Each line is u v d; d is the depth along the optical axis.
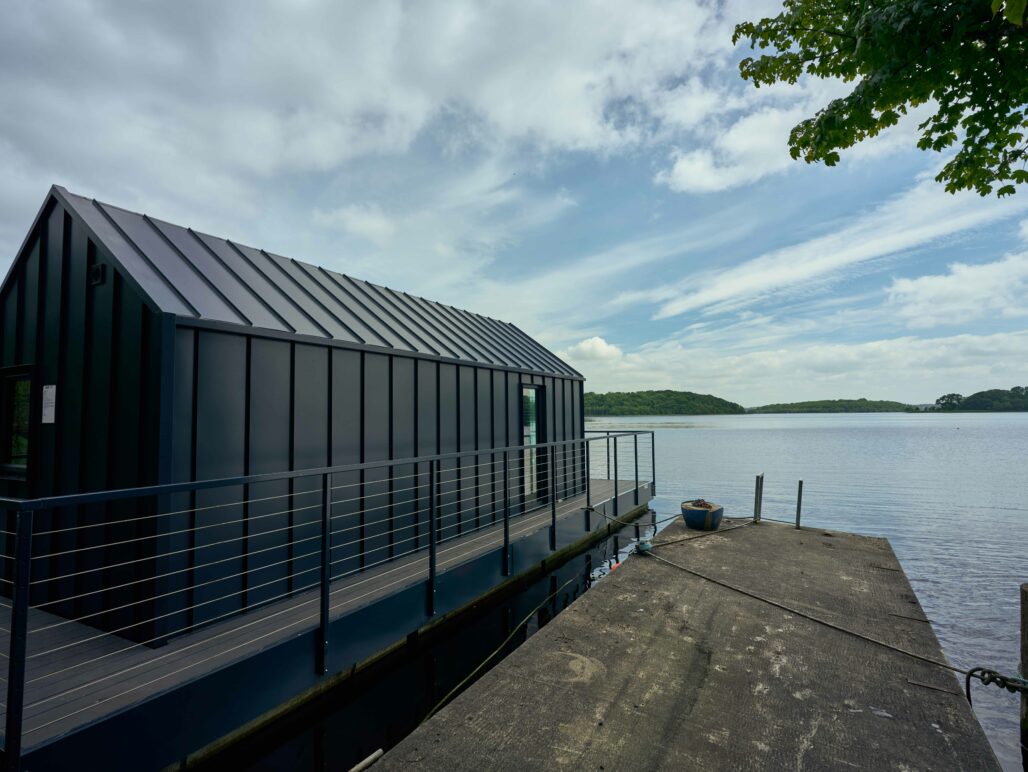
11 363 4.80
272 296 5.07
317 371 4.92
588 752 2.36
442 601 4.77
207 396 3.93
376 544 5.44
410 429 6.06
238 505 4.12
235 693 3.00
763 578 4.98
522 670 3.18
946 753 2.36
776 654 3.41
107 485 3.80
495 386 7.81
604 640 3.62
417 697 4.62
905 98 3.62
